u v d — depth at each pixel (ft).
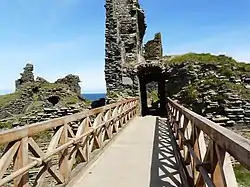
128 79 75.31
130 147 28.78
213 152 9.92
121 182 18.11
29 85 88.79
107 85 76.64
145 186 17.26
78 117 19.94
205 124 10.90
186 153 18.39
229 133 8.27
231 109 57.57
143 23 88.38
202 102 60.23
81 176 19.22
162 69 74.49
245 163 6.40
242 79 62.64
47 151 14.58
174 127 34.12
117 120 37.42
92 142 23.81
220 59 67.31
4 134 10.53
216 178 9.86
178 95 66.64
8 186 32.24
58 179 16.06
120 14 78.84
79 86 100.83
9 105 86.69
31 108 82.94
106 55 77.10
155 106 93.20
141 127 44.83
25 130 12.17
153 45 89.30
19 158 11.93
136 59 78.64
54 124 15.33
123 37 78.89
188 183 16.21
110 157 24.71
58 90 84.43
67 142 17.10
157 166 21.59
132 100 59.21
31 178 35.94
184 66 68.18
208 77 63.31
